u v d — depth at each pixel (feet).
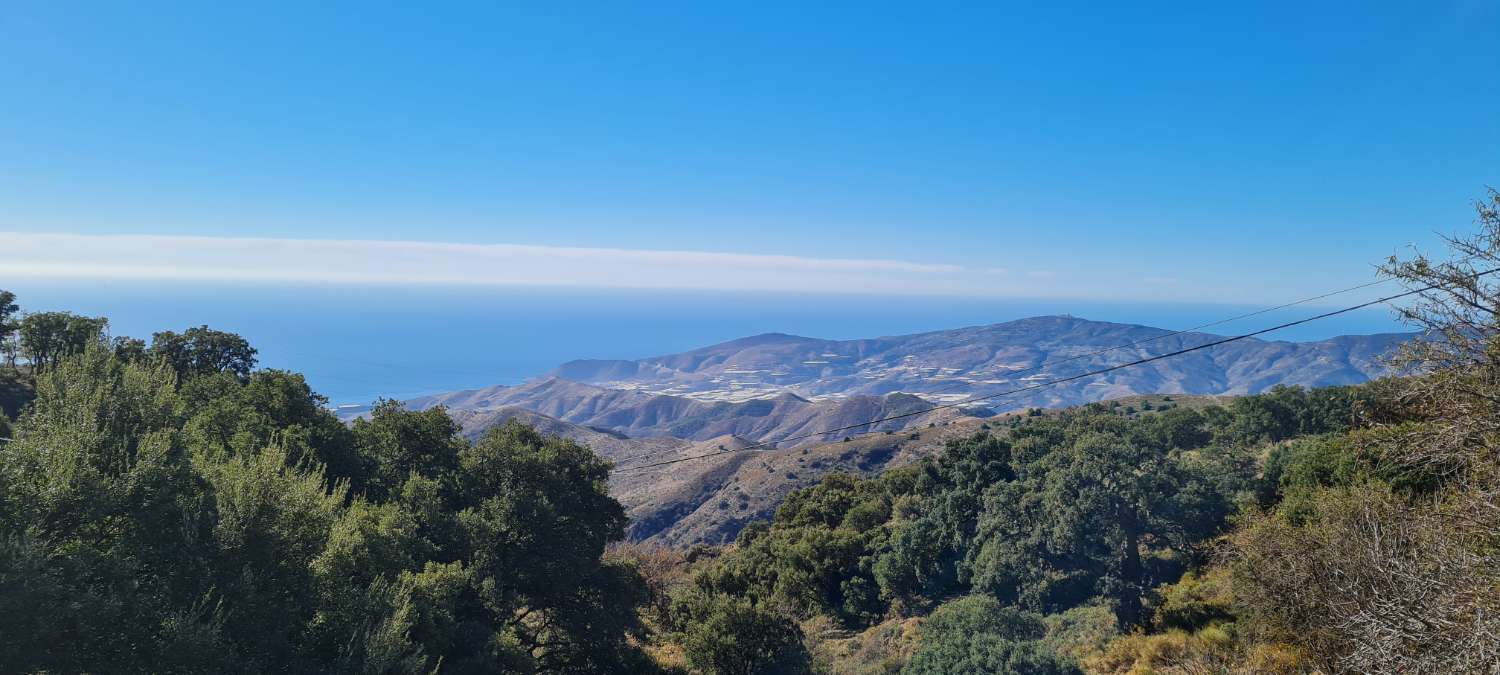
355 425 117.91
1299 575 49.47
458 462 114.73
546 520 104.99
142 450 51.98
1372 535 43.68
